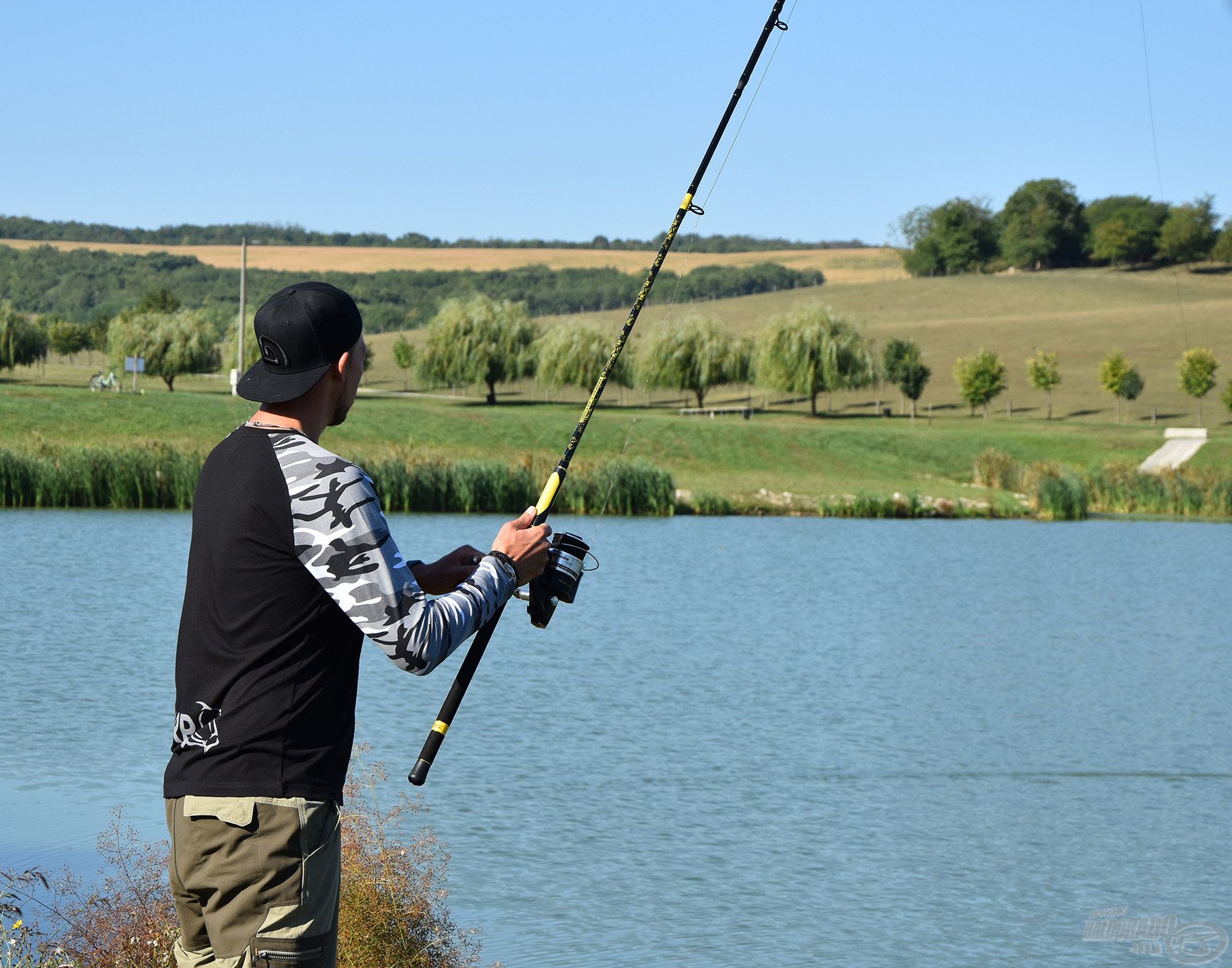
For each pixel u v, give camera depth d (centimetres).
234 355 8444
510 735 1208
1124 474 5075
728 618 2039
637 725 1270
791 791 1062
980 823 989
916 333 13288
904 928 770
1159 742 1272
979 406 9906
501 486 3669
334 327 299
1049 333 12788
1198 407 9644
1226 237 17875
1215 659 1762
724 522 3878
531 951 710
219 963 282
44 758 1033
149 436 4638
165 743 1088
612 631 1875
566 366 8000
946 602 2316
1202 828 995
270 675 279
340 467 284
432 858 807
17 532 2694
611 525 3631
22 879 615
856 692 1482
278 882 279
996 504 4500
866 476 5616
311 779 281
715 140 424
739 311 16175
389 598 278
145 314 9031
